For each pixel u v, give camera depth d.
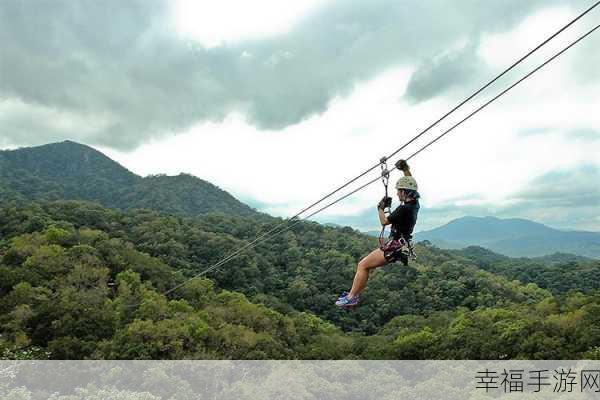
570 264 136.88
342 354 65.62
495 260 179.62
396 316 89.25
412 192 8.02
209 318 60.53
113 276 69.62
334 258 113.12
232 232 126.25
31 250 65.38
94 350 42.62
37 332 44.53
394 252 7.91
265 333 62.41
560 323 56.81
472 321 67.56
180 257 95.62
